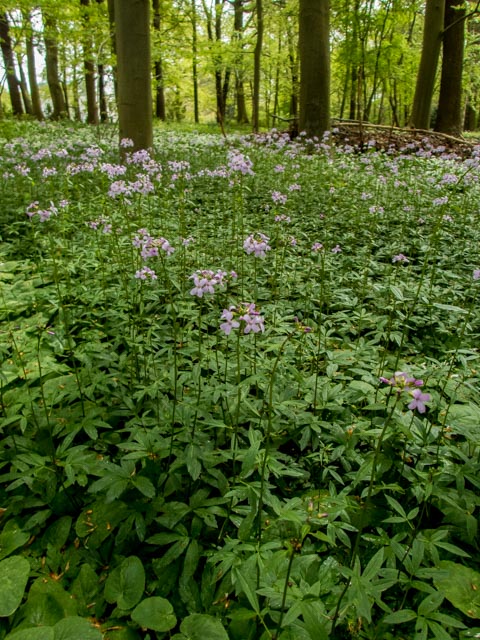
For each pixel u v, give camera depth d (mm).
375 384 3529
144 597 2344
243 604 2256
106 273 5293
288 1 21406
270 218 7246
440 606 2297
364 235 7133
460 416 3264
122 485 2531
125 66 10266
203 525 2627
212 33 29422
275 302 4934
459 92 17938
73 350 3898
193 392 3439
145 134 10680
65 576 2445
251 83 29359
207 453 2785
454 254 6508
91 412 3207
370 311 5160
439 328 4648
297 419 3170
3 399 3469
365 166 10695
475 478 2715
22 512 2760
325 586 2229
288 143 13758
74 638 2037
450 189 8922
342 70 21969
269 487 2582
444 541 2564
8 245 6195
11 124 16688
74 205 6961
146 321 4473
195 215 7227
